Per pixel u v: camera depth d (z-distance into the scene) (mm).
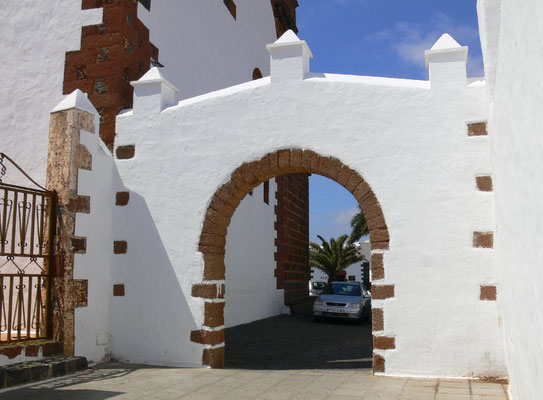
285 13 19328
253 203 14742
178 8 11156
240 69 15117
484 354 6434
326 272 33906
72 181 7480
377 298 6883
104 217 8078
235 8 14984
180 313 7727
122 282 8055
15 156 9094
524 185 3252
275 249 16594
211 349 7512
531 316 3246
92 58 8938
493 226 6570
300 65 7719
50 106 9055
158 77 8344
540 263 2783
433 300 6680
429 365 6594
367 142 7234
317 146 7438
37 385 6164
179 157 8094
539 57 2471
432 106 7055
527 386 3656
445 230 6766
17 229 8383
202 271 7719
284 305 17219
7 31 9508
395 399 5441
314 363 8320
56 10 9344
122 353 7910
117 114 8648
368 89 7340
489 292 6496
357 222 31391
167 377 6727
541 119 2512
